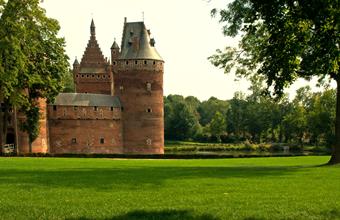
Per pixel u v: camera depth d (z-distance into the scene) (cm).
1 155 5638
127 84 9181
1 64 5278
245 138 15075
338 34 1529
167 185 2106
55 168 3155
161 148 9275
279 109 13750
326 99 9188
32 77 5966
